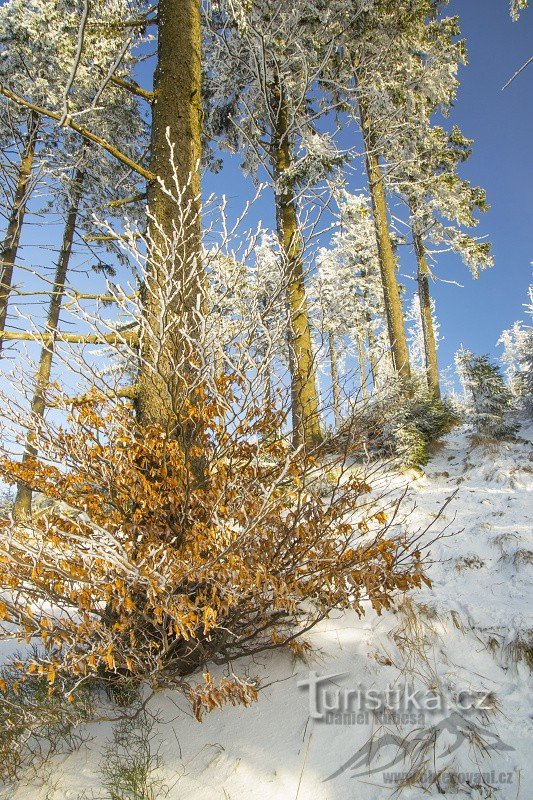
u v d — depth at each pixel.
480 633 3.30
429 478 8.51
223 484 2.88
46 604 3.60
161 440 3.04
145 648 2.85
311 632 3.41
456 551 4.60
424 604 3.58
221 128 11.52
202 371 2.84
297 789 2.40
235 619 2.88
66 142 10.77
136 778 2.45
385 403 3.41
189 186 3.84
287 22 9.95
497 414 10.67
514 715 2.72
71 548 2.46
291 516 3.00
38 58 9.20
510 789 2.34
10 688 3.09
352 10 10.45
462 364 11.37
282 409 3.26
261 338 3.23
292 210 9.14
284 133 10.19
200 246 3.58
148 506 2.87
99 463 2.96
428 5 11.75
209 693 2.47
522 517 5.31
